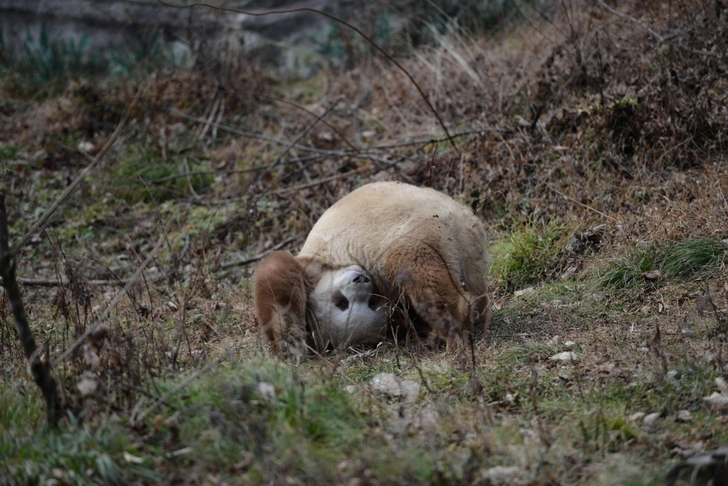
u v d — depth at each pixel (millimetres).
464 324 12633
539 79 21656
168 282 16953
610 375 10867
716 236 14664
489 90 22219
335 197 20641
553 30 25266
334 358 12273
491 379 11023
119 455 8383
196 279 16625
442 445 9078
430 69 25938
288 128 25984
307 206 20719
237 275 18016
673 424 9516
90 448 8484
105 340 11375
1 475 8211
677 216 15305
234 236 20609
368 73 28484
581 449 8953
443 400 10320
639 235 15398
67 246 20953
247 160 24188
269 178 23078
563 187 17812
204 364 11242
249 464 8258
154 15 35000
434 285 12273
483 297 13508
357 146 23484
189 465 8445
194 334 14211
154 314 15172
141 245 20469
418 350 12383
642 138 18078
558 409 10039
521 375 11227
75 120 26844
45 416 9461
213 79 27312
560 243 16094
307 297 12836
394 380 11062
